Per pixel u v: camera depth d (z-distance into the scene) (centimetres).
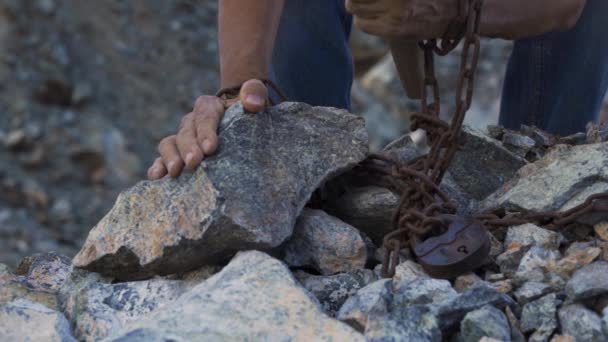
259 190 152
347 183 167
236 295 141
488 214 163
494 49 533
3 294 157
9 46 620
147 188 157
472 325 139
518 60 204
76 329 150
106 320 149
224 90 164
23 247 494
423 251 151
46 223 521
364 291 146
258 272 144
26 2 644
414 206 157
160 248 152
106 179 560
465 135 163
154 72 643
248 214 149
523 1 160
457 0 154
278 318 138
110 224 156
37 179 547
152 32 667
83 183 556
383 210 162
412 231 154
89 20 658
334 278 153
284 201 153
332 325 138
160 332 136
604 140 181
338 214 166
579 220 160
